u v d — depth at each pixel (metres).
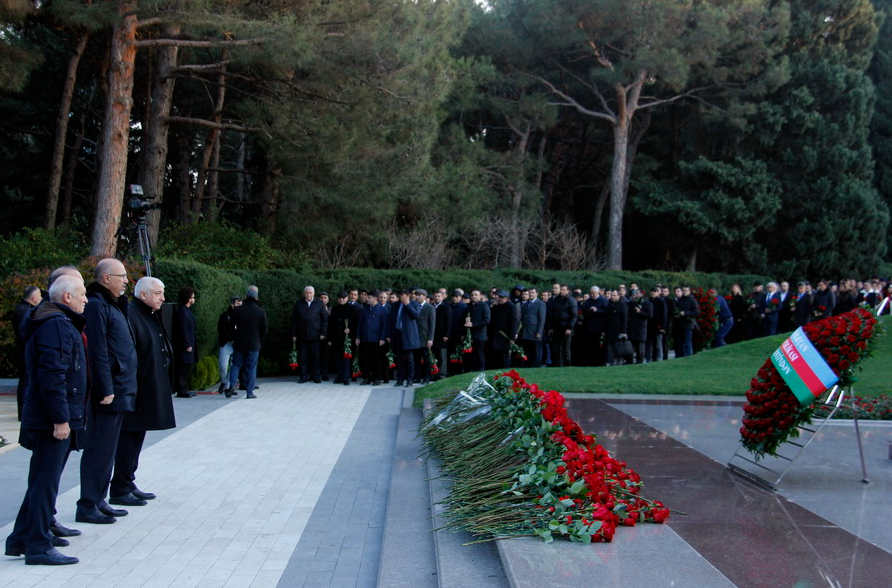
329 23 19.17
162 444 9.44
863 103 34.44
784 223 35.06
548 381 13.18
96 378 5.96
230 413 11.96
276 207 24.50
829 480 6.47
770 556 4.48
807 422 6.54
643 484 6.09
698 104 34.53
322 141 20.58
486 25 32.97
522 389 7.32
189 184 28.48
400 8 19.97
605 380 13.28
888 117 39.66
